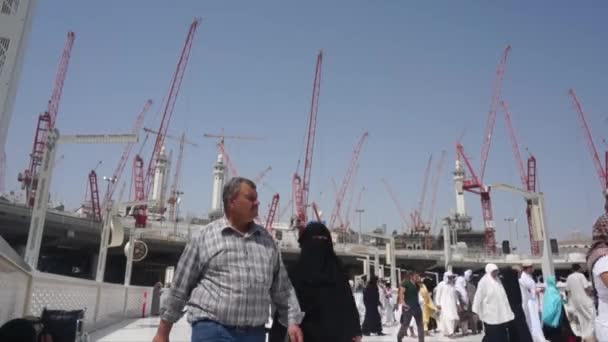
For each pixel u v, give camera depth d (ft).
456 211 510.58
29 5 18.43
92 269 233.76
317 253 15.17
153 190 464.24
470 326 54.19
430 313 52.65
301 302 14.55
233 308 10.75
